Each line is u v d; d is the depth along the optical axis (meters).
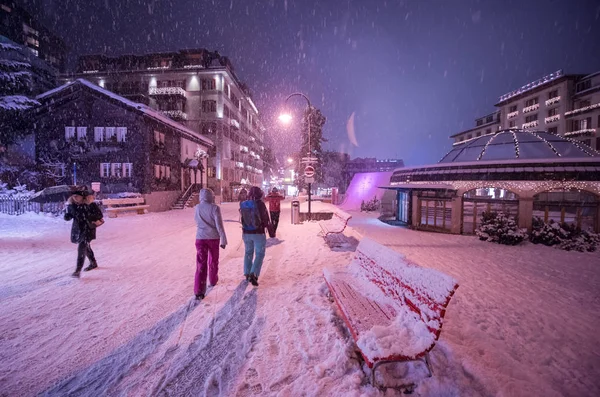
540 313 4.69
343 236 10.65
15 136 24.98
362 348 2.71
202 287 5.04
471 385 2.71
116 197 22.06
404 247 10.78
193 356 3.32
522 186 12.69
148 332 3.88
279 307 4.61
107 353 3.40
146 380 2.92
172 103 46.38
